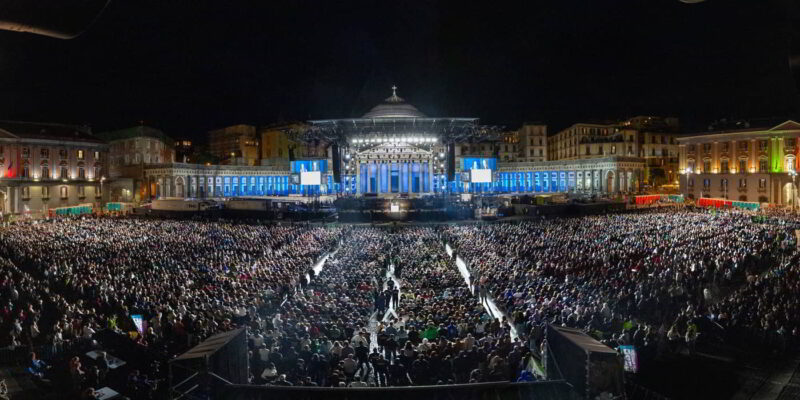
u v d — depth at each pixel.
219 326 19.55
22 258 35.81
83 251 39.59
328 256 42.62
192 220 73.56
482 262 35.72
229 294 25.91
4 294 24.45
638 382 16.95
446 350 17.38
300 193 117.31
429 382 15.84
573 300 23.80
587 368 8.46
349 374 16.38
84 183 99.75
